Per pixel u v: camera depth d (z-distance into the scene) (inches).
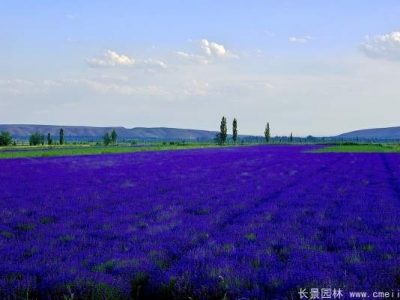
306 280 282.7
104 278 290.7
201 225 489.4
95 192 798.5
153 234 440.5
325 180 1031.6
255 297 268.2
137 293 292.5
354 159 2001.7
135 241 414.9
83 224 504.7
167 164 1638.8
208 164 1654.8
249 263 331.6
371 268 310.3
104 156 2234.3
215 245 390.6
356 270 306.7
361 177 1104.2
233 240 413.4
